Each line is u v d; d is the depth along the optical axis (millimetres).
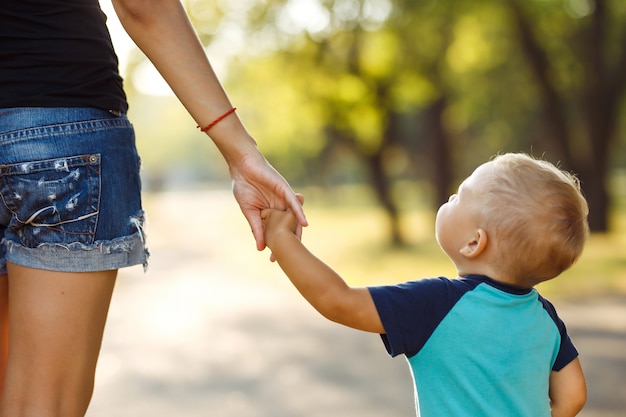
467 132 40562
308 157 55125
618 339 9258
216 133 2385
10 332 2117
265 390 7516
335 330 11258
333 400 7039
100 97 2141
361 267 18797
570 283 14016
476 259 2371
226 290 16562
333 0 20625
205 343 10281
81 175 2102
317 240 29078
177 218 52781
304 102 23062
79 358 2111
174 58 2336
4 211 2119
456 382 2232
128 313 13211
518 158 2412
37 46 2072
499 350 2238
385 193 24578
